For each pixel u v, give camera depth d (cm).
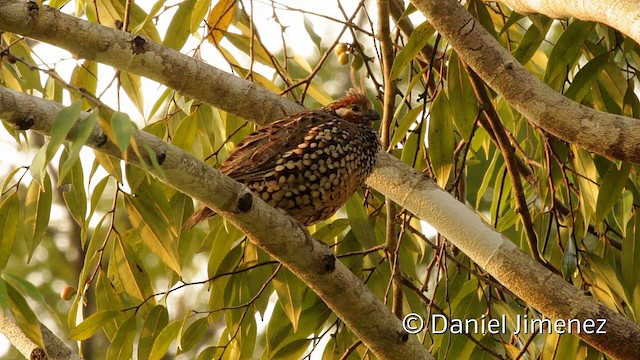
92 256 1106
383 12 1057
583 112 903
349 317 854
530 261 927
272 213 789
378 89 1154
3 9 826
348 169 984
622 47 1202
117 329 1116
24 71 1145
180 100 1213
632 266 1099
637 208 1120
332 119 1002
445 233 962
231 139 1188
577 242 1156
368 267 1242
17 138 1066
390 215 1097
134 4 1188
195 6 1077
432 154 1070
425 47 1222
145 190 1093
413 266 1232
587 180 1102
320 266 820
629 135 879
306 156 967
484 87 1076
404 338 870
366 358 1183
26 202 1077
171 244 1102
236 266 1129
